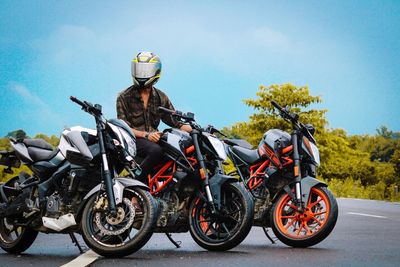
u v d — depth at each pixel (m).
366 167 49.00
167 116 8.34
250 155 8.73
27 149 7.59
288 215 8.56
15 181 7.76
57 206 7.16
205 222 7.93
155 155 7.60
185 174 7.59
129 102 8.21
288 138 8.59
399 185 46.16
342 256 7.02
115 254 6.68
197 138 7.67
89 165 7.02
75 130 7.11
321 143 48.97
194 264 6.32
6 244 7.52
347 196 35.88
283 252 7.42
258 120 48.31
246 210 7.44
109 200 6.70
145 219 6.67
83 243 8.54
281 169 8.48
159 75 8.20
